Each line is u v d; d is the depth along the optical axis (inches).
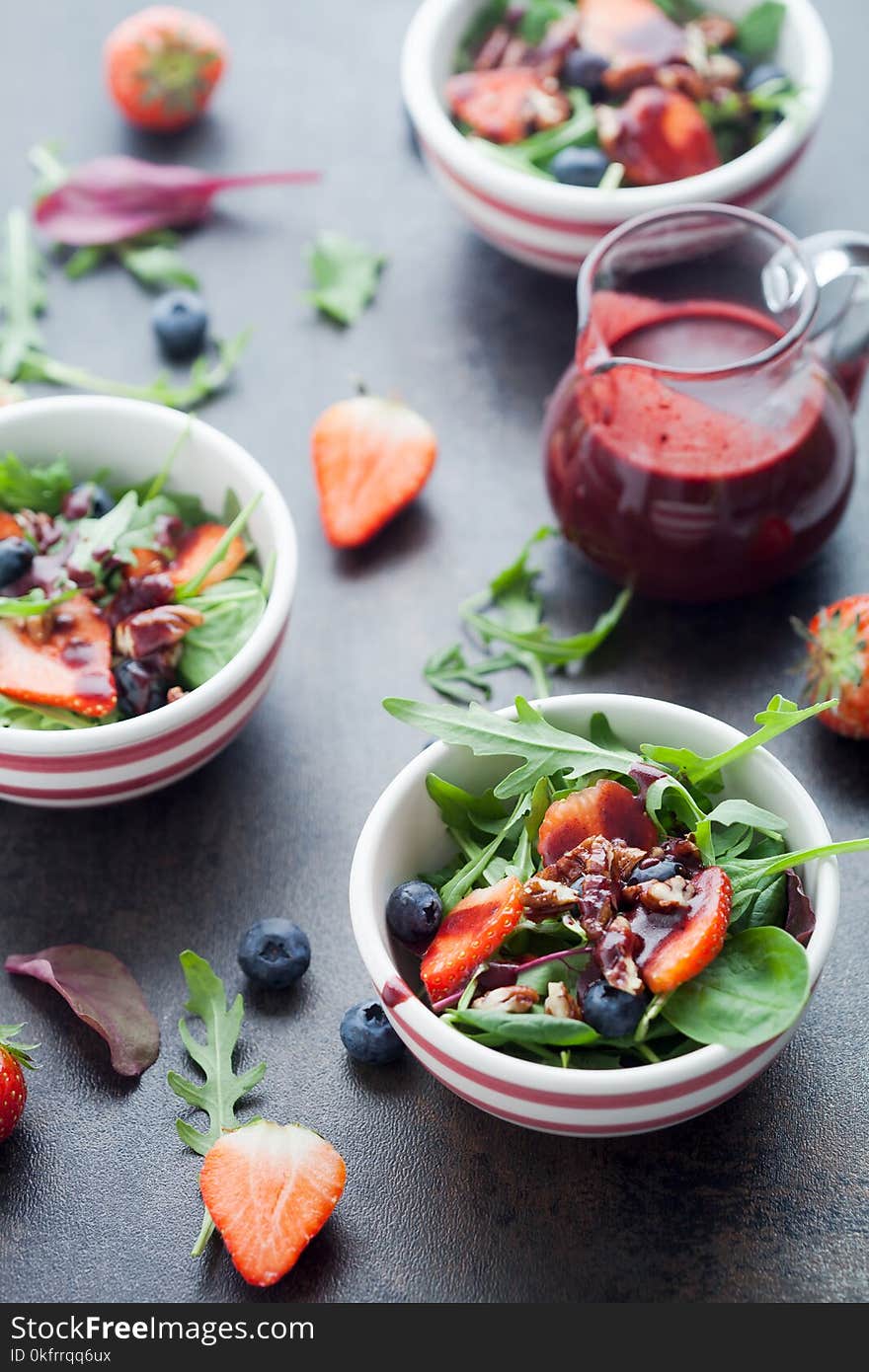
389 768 59.2
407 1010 44.4
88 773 52.4
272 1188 47.1
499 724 48.8
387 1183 49.4
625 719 50.4
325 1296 47.6
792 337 53.7
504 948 47.4
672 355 59.5
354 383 70.4
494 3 72.4
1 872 57.0
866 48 80.0
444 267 74.3
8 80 82.3
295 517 66.3
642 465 56.7
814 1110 50.1
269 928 53.3
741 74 71.0
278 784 58.9
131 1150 50.4
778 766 48.3
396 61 82.1
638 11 71.6
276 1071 51.9
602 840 46.9
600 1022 43.8
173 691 54.8
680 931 44.5
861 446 66.0
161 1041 52.7
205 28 76.7
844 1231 47.9
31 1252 48.6
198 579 56.3
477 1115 50.6
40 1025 53.3
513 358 70.8
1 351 70.8
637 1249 47.9
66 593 54.6
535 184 65.7
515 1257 47.9
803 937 45.7
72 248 76.0
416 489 64.9
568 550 64.9
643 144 68.4
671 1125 46.8
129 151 79.0
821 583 63.0
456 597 63.5
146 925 55.6
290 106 80.6
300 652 62.2
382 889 48.6
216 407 69.7
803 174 75.8
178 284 74.2
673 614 62.7
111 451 60.2
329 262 72.9
